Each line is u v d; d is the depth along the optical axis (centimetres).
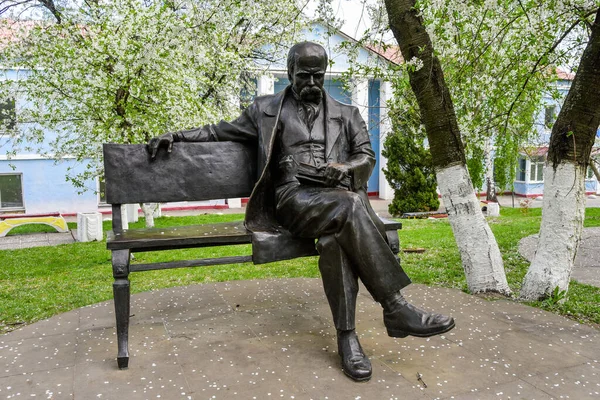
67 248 869
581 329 327
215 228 326
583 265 634
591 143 388
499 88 491
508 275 522
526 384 246
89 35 696
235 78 827
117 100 678
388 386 245
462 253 430
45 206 1593
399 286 259
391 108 589
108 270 638
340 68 1523
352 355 256
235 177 357
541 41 439
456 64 486
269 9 793
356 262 257
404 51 405
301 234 285
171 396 238
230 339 314
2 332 357
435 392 238
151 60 611
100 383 254
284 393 239
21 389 248
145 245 278
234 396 237
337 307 260
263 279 484
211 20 517
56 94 705
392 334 263
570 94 386
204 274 577
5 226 1138
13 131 859
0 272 652
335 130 323
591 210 1529
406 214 1396
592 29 377
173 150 343
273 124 325
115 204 330
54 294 487
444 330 251
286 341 309
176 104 672
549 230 396
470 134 520
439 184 434
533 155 1523
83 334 331
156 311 380
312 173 288
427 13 386
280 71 1281
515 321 343
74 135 1069
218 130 354
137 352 296
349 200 259
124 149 332
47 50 694
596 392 238
